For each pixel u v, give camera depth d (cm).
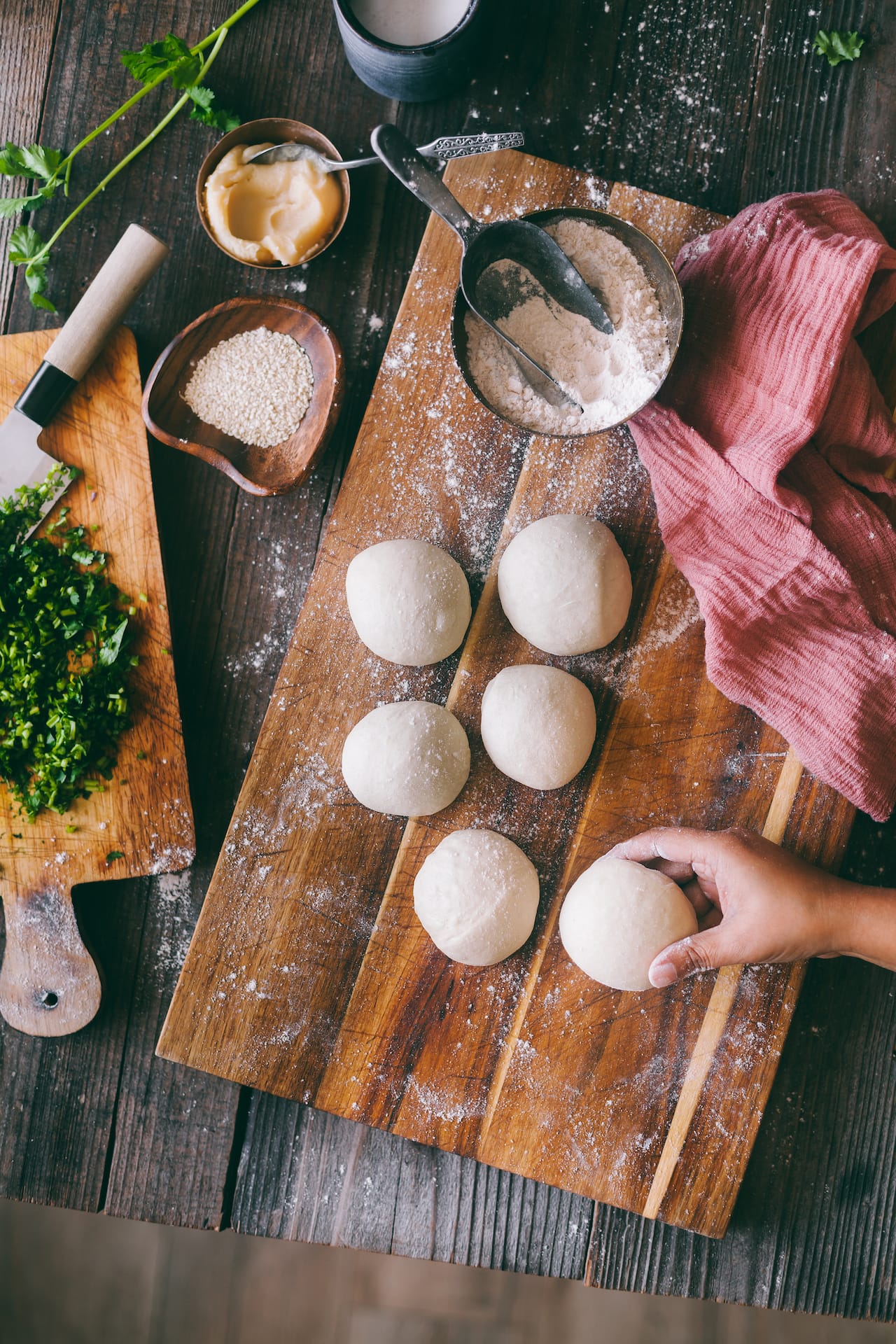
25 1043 128
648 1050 115
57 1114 127
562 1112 115
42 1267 168
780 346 110
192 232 128
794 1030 124
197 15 128
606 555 112
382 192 126
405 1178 124
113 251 115
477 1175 123
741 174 124
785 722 112
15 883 122
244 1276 168
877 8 123
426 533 118
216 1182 125
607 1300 163
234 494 127
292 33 127
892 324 117
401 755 112
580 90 125
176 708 121
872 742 110
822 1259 122
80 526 121
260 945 117
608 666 118
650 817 116
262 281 127
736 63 124
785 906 106
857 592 109
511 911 112
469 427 118
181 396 121
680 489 111
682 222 116
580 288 109
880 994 124
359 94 127
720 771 116
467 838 115
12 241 119
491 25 124
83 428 121
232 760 127
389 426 118
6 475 120
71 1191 126
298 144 120
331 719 118
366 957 117
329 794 118
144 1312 167
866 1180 123
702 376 113
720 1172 113
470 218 106
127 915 127
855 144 123
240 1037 117
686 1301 161
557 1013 116
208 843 128
